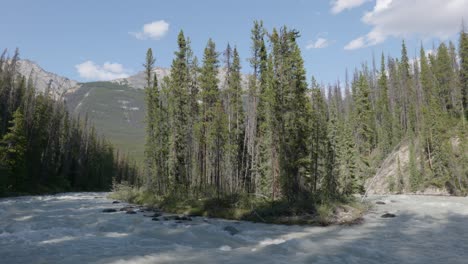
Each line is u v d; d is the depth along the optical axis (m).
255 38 41.22
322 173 44.53
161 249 14.46
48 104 87.00
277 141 35.03
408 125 84.19
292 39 35.44
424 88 87.00
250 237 17.98
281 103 34.44
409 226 21.81
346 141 54.69
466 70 80.62
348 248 14.68
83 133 107.44
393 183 70.12
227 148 43.47
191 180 50.00
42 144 79.06
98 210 32.09
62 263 11.91
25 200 46.38
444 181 60.62
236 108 45.06
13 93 72.88
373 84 122.38
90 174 104.31
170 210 32.09
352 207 29.17
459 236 18.09
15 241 16.09
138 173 139.88
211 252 13.86
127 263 11.86
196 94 50.28
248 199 29.94
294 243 15.68
